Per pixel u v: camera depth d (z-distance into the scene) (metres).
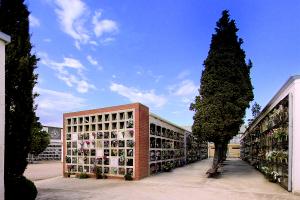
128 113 15.13
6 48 7.48
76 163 16.53
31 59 8.07
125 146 14.84
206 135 17.00
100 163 15.52
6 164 7.18
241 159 43.69
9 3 7.89
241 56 18.66
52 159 33.91
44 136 24.47
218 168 17.16
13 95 7.43
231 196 9.93
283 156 12.14
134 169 14.41
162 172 18.23
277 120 13.80
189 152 29.05
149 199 9.23
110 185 12.50
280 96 13.73
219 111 16.73
